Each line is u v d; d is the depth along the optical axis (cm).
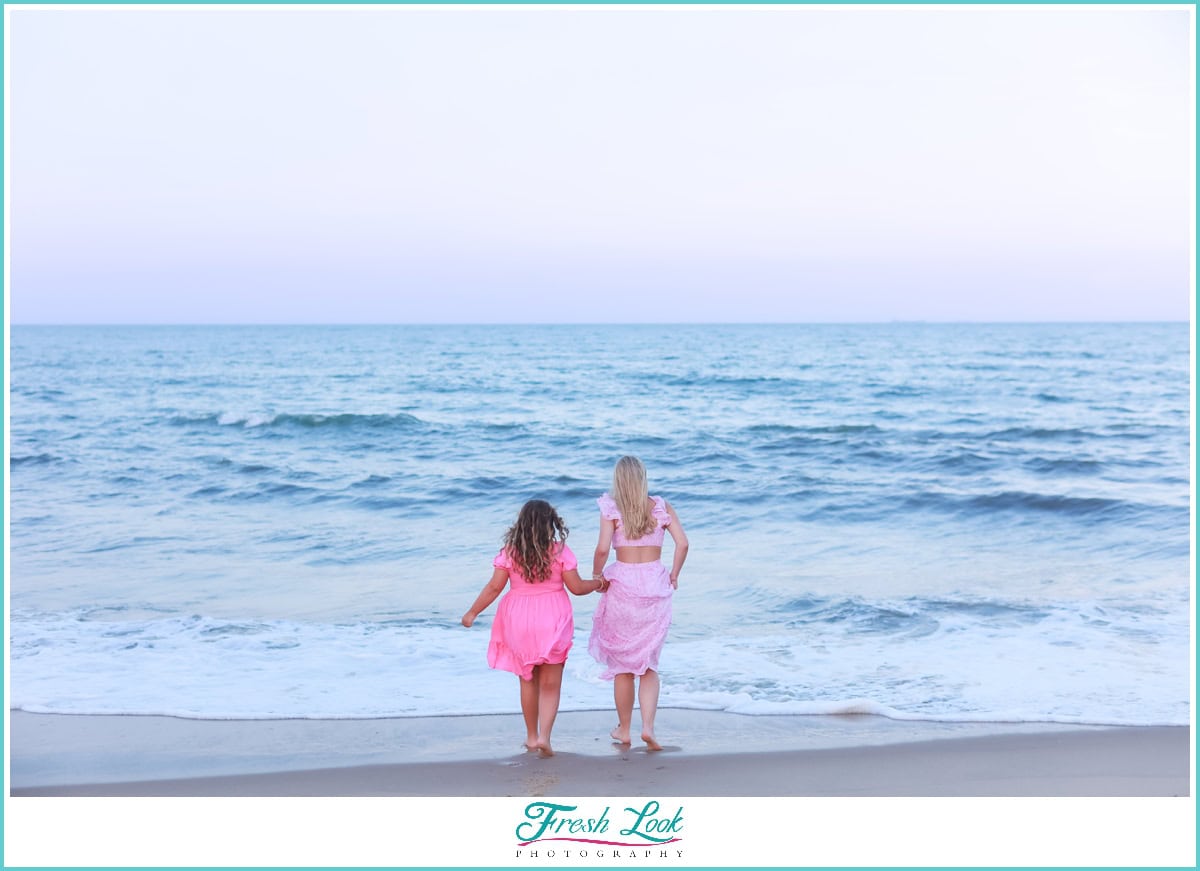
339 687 606
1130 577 907
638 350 6469
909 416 2434
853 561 980
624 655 507
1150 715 536
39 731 525
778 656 672
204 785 445
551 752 491
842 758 477
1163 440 1916
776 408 2667
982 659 657
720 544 1068
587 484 1406
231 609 810
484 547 1046
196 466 1599
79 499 1334
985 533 1121
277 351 6397
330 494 1360
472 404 2797
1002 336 8569
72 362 4938
